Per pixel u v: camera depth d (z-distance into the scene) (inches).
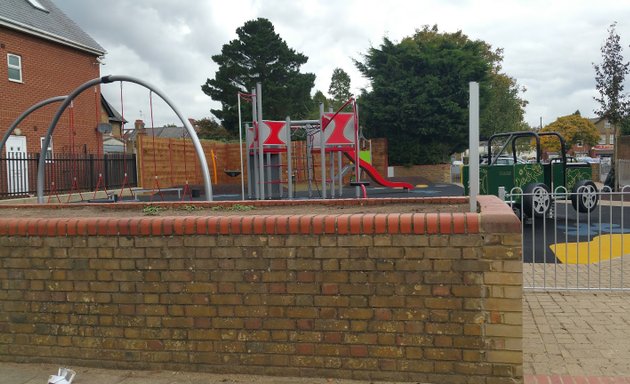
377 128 1153.4
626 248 355.6
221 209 241.9
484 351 145.3
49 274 171.2
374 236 149.9
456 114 1096.8
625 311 221.3
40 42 803.4
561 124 2329.0
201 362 162.6
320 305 154.3
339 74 2362.2
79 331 170.2
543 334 195.2
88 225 167.0
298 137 989.2
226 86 1499.8
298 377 156.7
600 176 1111.0
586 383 151.9
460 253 145.2
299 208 242.4
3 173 609.6
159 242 163.0
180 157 911.0
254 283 157.9
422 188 955.3
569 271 299.4
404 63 1128.8
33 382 161.9
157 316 164.7
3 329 175.6
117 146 1512.1
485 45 1514.5
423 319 148.3
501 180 454.9
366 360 152.5
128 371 166.4
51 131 352.8
